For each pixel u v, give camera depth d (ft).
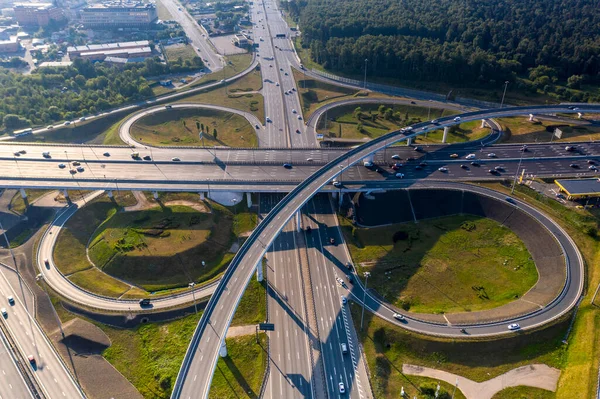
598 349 427.33
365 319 482.69
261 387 413.39
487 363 437.17
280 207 566.77
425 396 407.03
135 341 463.83
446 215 648.79
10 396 403.13
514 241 590.14
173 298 511.81
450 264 562.66
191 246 579.07
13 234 619.67
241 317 491.72
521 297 507.71
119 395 407.85
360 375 426.51
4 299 506.89
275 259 571.69
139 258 558.56
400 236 611.88
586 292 492.54
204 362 384.06
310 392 409.28
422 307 499.92
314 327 475.72
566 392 402.72
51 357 440.86
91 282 533.14
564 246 552.82
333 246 595.88
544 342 450.30
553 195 643.86
